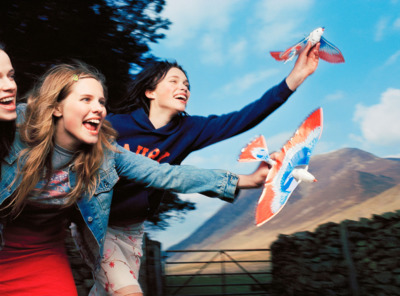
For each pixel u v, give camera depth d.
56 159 1.67
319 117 1.61
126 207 2.05
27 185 1.59
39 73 6.29
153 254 5.43
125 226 2.12
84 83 1.60
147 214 2.17
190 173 1.83
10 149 1.58
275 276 7.69
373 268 4.91
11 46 6.21
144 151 2.19
